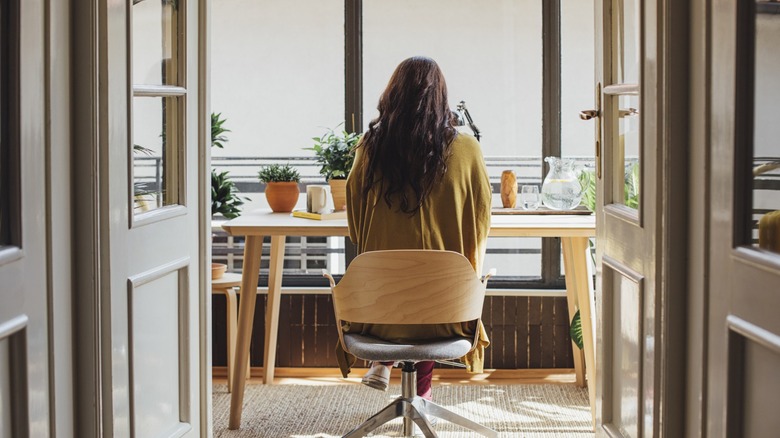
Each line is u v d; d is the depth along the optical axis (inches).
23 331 73.1
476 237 125.5
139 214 92.2
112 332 85.5
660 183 83.7
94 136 82.0
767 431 66.0
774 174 65.8
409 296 116.3
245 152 183.0
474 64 177.6
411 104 123.1
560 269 177.3
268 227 143.0
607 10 104.0
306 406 155.6
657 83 83.4
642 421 90.9
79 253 83.0
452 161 123.3
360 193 126.6
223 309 175.6
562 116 177.5
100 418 84.4
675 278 82.9
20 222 72.5
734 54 69.8
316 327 176.1
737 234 70.7
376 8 177.9
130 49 87.5
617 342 103.0
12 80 71.7
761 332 65.6
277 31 180.1
